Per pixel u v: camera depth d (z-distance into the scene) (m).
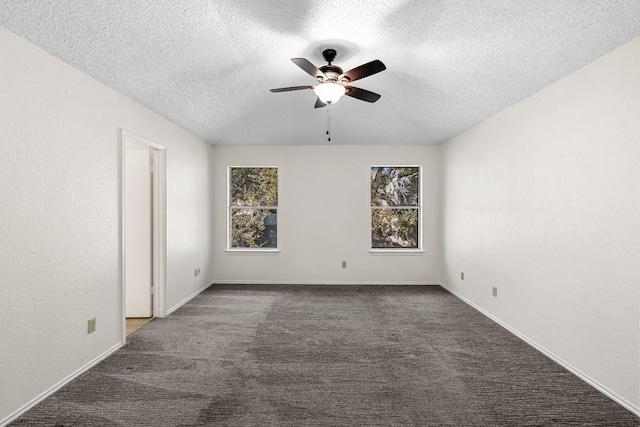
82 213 2.65
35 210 2.22
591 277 2.48
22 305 2.13
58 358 2.41
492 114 3.86
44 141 2.29
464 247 4.71
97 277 2.82
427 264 5.72
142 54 2.70
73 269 2.55
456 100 3.73
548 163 2.95
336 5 2.29
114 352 3.01
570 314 2.69
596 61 2.44
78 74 2.61
